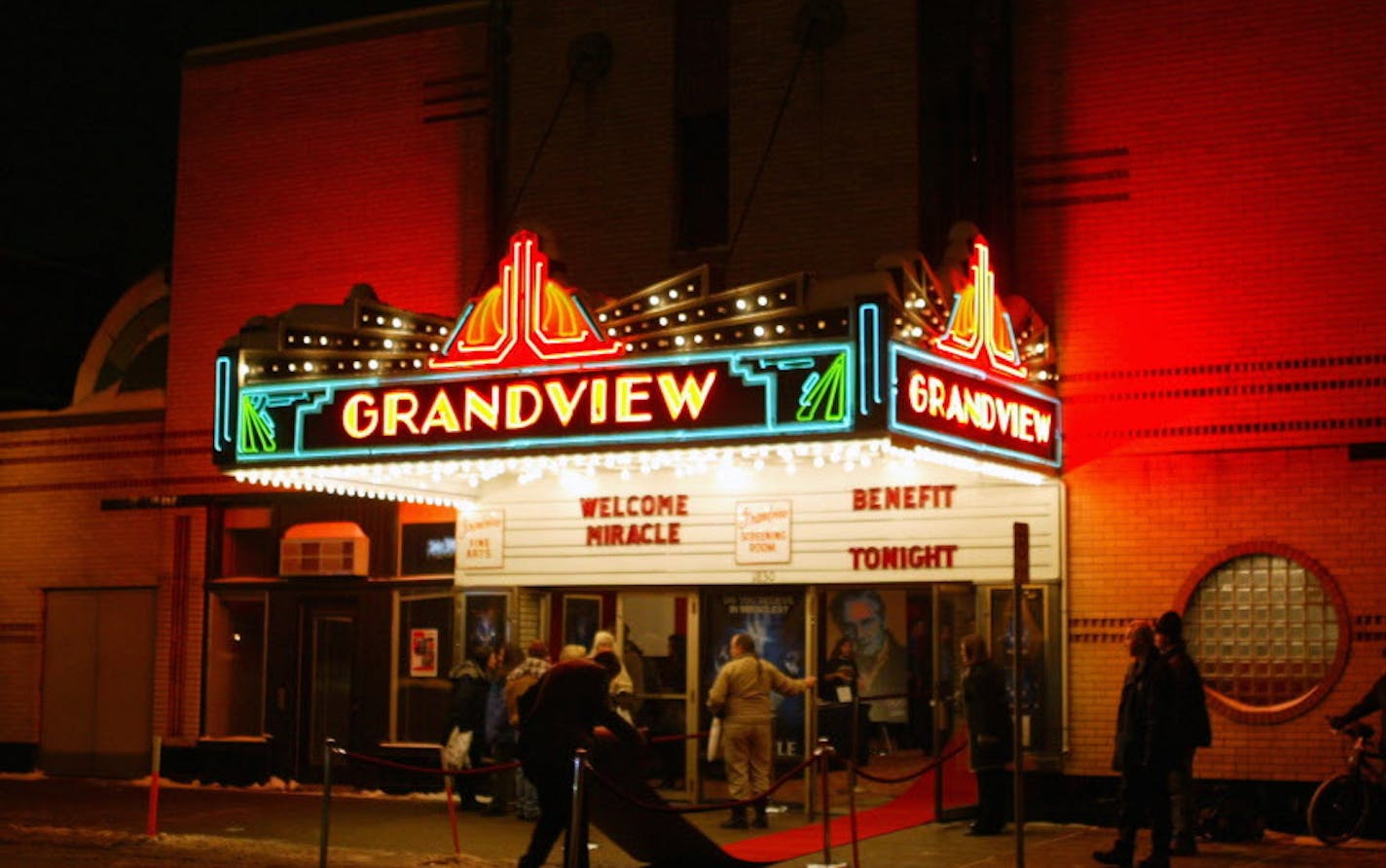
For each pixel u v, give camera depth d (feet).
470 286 68.33
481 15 69.67
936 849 50.47
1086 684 56.75
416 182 70.13
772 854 49.03
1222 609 55.42
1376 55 55.01
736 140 63.72
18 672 77.05
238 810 62.28
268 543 72.49
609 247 65.62
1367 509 53.67
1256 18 56.65
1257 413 55.36
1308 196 55.42
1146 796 45.68
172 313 75.00
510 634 65.67
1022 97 59.57
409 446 55.31
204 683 72.59
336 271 71.41
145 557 74.59
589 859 47.39
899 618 67.05
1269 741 54.13
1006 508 58.03
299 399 57.57
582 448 52.24
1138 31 58.23
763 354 49.62
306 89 73.10
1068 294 58.23
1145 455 56.70
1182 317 56.65
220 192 74.54
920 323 49.75
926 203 60.44
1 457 78.54
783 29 63.41
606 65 66.54
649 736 62.85
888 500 59.88
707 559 62.59
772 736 56.13
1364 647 53.26
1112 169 58.08
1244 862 46.96
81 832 55.47
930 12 61.36
